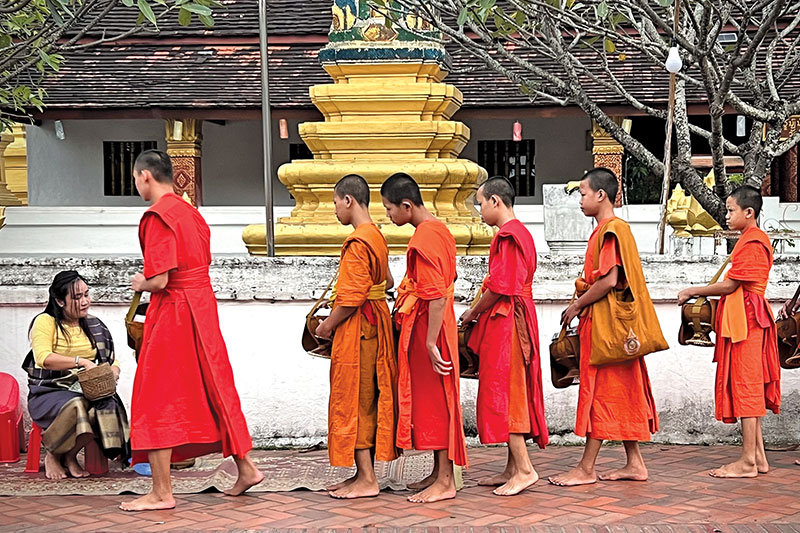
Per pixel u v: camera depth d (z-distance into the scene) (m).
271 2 18.70
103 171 20.84
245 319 7.52
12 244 16.47
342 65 8.38
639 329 6.00
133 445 5.67
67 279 6.67
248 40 18.11
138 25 7.06
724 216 8.48
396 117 8.34
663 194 7.93
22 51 7.07
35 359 6.54
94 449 6.57
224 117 16.92
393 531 5.24
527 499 5.91
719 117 7.82
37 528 5.36
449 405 5.86
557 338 6.46
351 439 5.88
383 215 8.14
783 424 7.55
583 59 16.45
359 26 8.38
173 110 16.95
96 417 6.43
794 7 8.66
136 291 5.70
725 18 7.75
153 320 5.76
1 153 19.09
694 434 7.55
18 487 6.28
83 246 16.42
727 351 6.47
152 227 5.70
